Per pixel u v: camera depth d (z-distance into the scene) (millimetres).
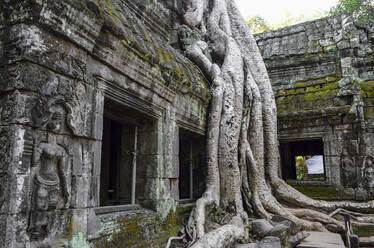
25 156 2541
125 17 4367
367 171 8523
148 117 4809
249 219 6562
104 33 3463
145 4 5910
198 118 6246
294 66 10289
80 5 2963
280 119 9758
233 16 9023
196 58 7020
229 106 6660
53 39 2848
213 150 6367
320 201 7840
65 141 3002
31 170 2617
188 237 4977
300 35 10703
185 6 7809
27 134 2576
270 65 10570
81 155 3188
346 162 8797
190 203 6125
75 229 3004
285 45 10688
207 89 6488
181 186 6891
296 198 7824
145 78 4348
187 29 7398
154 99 4723
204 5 8625
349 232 5328
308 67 10102
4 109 2572
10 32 2686
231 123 6566
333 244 5699
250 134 7488
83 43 3162
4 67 2656
